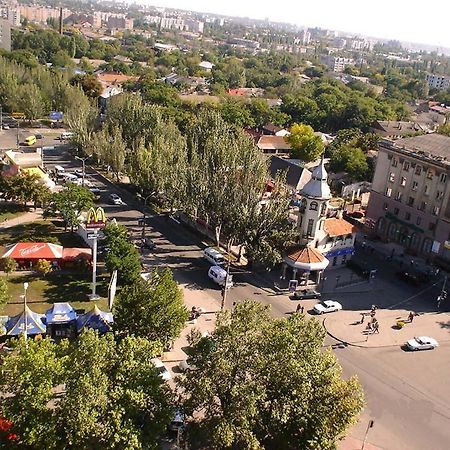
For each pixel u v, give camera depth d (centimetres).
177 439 5112
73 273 8481
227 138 10850
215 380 4681
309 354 4838
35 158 12106
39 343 4609
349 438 5612
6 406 4203
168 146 12344
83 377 4212
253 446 4322
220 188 9494
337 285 9325
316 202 9112
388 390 6531
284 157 18062
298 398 4600
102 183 13625
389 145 11769
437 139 11906
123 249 8112
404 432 5825
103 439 4097
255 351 4738
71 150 16162
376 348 7438
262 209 9281
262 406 4688
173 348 6750
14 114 19562
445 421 6091
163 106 19900
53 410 4269
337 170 15612
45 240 9125
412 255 11262
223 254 9962
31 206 11288
